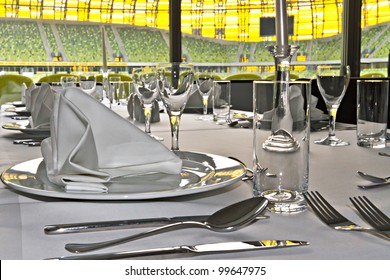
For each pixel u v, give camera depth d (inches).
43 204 22.3
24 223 20.0
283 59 30.7
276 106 22.5
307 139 22.6
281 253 16.6
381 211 21.9
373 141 41.5
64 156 24.5
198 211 21.8
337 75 42.8
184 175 27.1
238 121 63.6
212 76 76.5
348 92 80.7
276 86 22.5
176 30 185.2
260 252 16.7
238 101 123.7
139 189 23.6
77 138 25.0
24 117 69.5
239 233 18.8
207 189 23.3
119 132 26.7
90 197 22.0
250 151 40.3
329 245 17.4
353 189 26.2
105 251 17.1
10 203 22.7
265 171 22.5
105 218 20.7
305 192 22.7
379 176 29.4
